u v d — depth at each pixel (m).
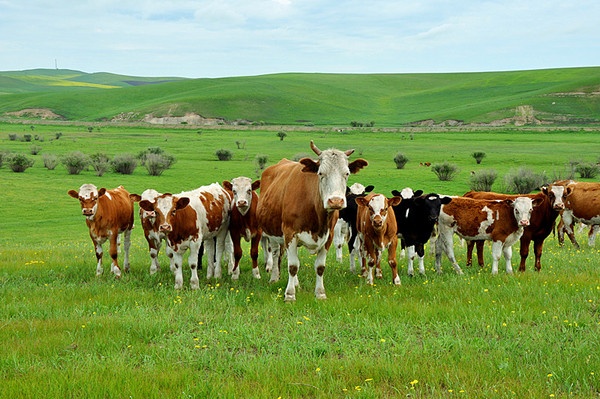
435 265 14.39
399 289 11.30
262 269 14.77
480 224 13.46
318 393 6.29
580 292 10.52
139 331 8.52
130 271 14.30
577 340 7.64
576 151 80.38
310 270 14.28
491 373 6.62
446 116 178.62
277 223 11.68
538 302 9.78
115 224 13.68
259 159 66.25
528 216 12.62
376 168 64.75
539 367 6.79
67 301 10.57
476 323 8.66
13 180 51.47
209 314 9.51
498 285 11.18
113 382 6.46
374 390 6.25
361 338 8.17
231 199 13.81
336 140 110.75
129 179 54.66
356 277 13.44
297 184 10.93
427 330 8.55
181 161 71.94
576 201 18.84
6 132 118.12
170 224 11.34
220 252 13.61
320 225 10.59
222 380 6.70
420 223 13.28
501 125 160.62
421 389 6.26
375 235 12.10
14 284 12.30
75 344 7.91
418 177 56.41
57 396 6.16
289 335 8.27
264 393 6.18
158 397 6.21
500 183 51.31
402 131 135.38
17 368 7.03
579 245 19.80
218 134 126.00
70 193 13.48
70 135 114.38
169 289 11.73
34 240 26.75
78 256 17.56
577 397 5.97
